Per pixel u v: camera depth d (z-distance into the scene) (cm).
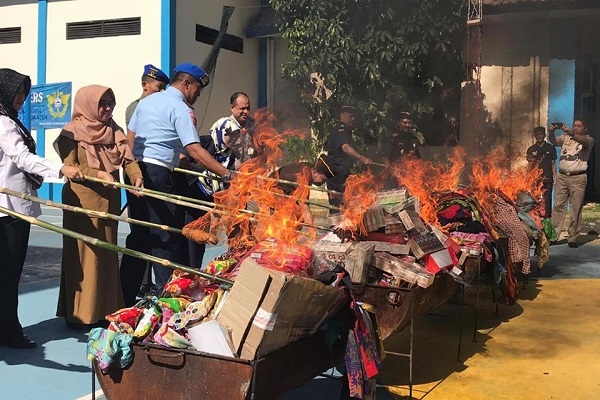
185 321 282
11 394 368
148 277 527
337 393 394
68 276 469
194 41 1226
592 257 856
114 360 277
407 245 402
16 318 446
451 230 548
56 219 1153
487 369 440
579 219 929
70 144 455
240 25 1342
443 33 1009
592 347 487
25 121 1316
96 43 1243
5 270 436
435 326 550
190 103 479
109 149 462
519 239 625
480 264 496
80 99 457
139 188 406
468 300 640
